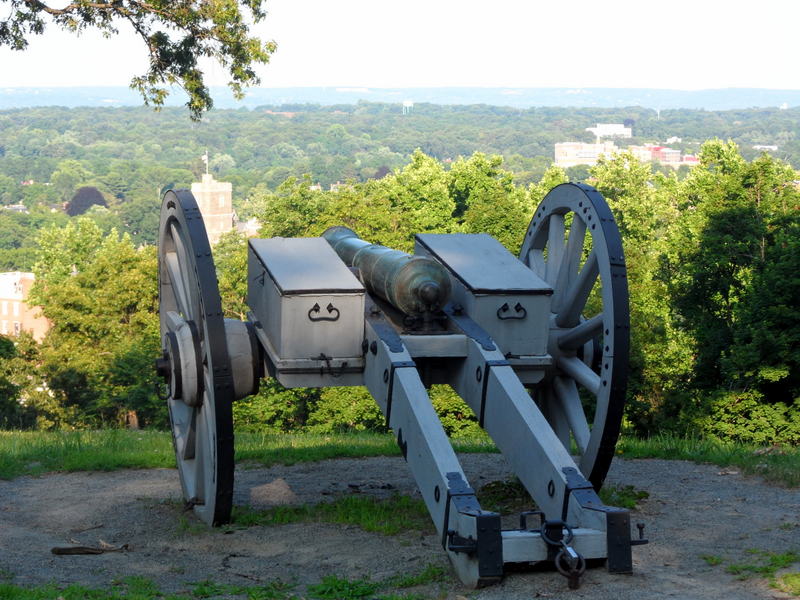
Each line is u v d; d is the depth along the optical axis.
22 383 43.22
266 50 21.86
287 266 6.95
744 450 10.24
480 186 62.12
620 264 6.58
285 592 5.41
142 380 39.22
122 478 9.55
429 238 7.59
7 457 10.45
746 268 33.34
